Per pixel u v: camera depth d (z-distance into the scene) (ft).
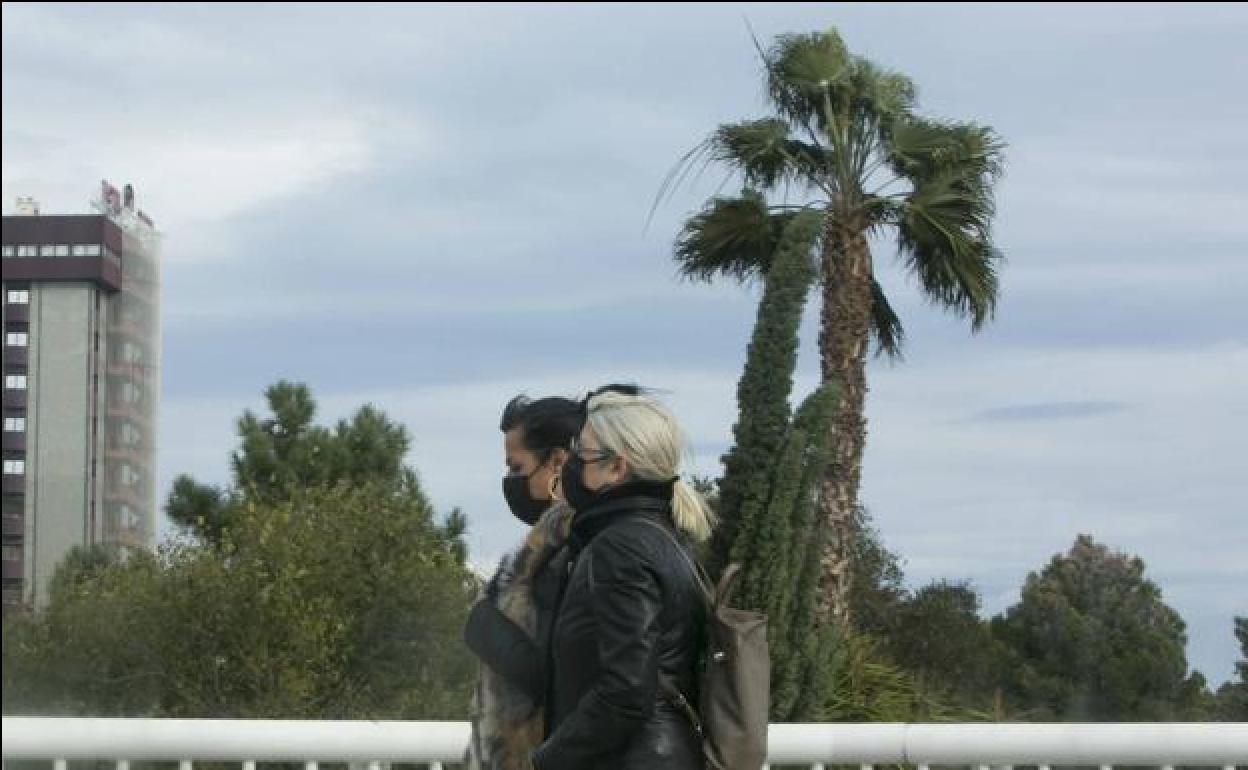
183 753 13.97
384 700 33.58
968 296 47.70
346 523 36.27
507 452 12.09
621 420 10.75
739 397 36.60
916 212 47.01
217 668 31.89
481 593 11.71
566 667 10.61
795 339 36.70
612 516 10.73
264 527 35.06
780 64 47.83
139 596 30.07
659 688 10.31
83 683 24.67
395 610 34.40
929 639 40.52
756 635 10.57
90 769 14.42
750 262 48.96
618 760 10.34
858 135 47.88
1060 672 33.91
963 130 47.26
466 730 14.28
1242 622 27.84
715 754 10.43
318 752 14.12
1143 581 33.71
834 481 45.42
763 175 48.49
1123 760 14.42
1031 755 14.43
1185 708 28.68
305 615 33.04
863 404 46.75
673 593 10.41
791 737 14.49
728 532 36.27
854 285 47.52
